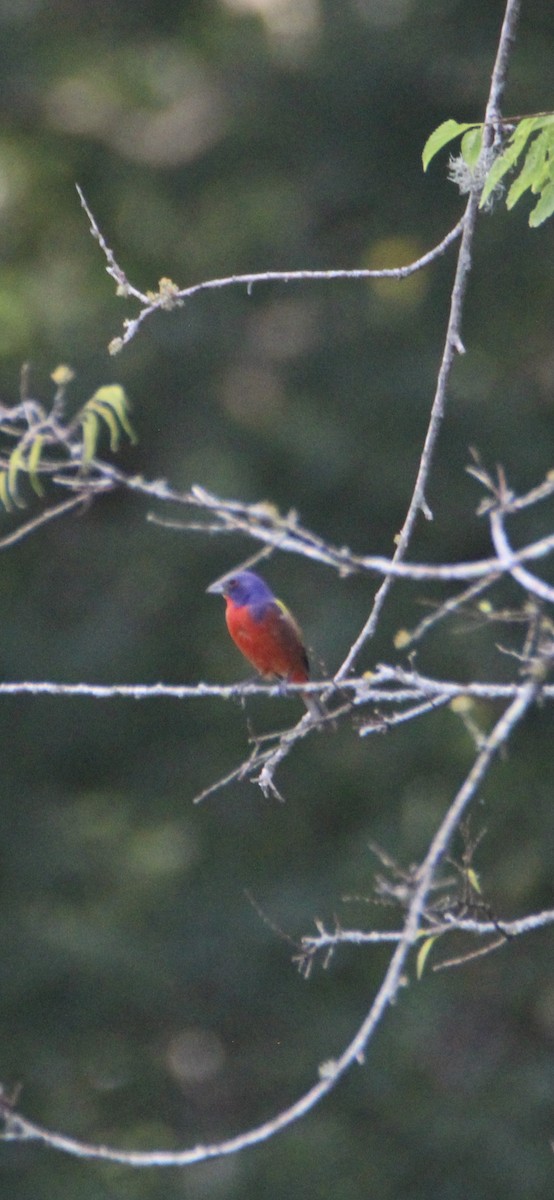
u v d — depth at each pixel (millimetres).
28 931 15844
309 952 5188
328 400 17969
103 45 19906
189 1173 15438
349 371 18016
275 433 17625
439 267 18266
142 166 19281
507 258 18141
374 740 17297
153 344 18078
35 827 16797
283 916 16312
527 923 5090
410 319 18234
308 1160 15070
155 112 19656
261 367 18312
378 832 16656
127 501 18297
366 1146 15156
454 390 17688
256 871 16812
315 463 17438
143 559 17844
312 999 16109
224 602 17578
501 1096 15430
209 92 19641
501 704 16859
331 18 18828
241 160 19031
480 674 16703
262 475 17531
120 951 15898
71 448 4121
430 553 17453
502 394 17719
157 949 16125
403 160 18531
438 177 18453
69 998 15727
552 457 17453
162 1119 15719
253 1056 16000
